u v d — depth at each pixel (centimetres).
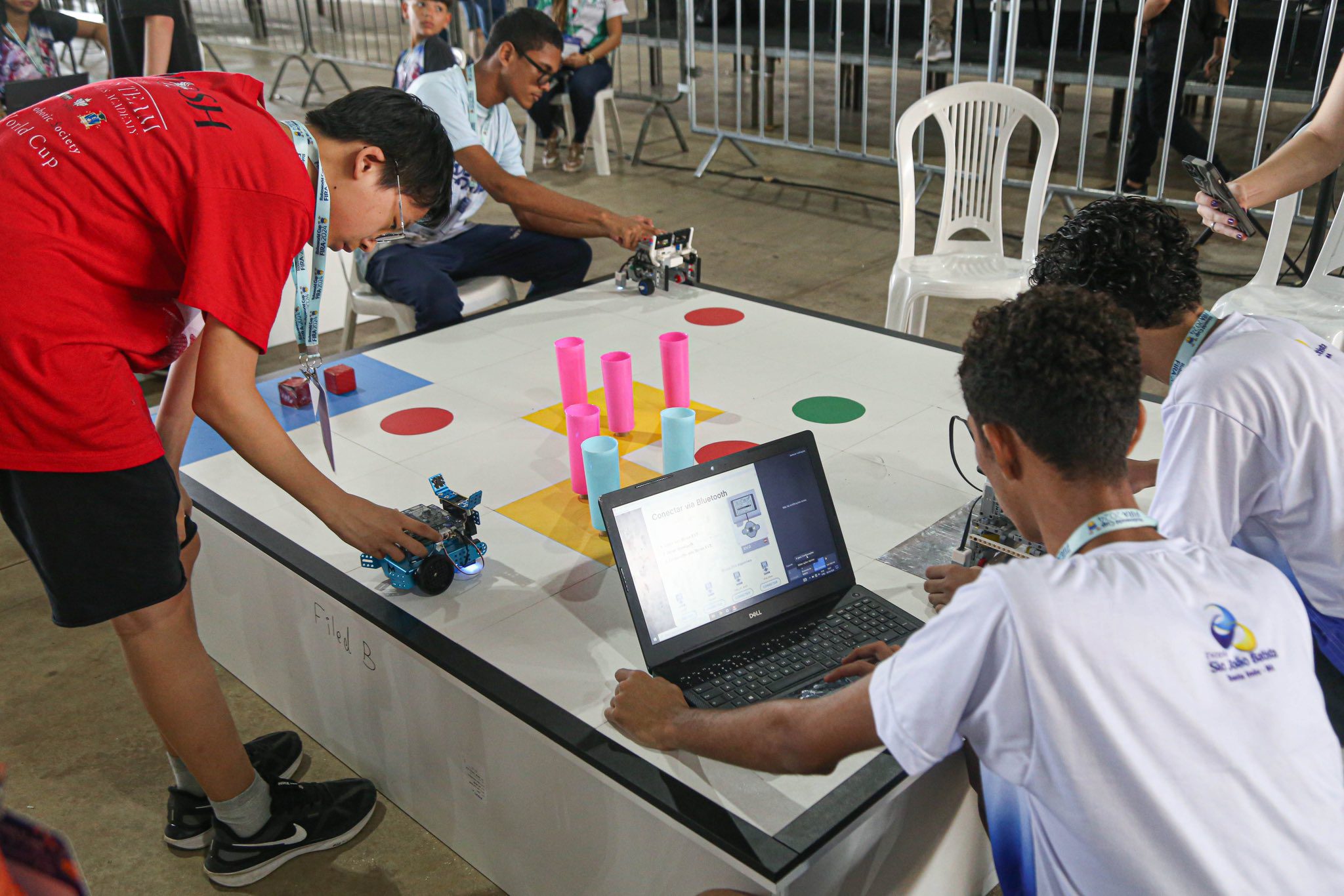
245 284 140
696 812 126
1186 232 142
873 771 131
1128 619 92
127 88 143
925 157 643
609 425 223
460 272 342
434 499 199
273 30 1030
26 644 251
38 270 135
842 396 237
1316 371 134
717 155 674
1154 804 91
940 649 98
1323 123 243
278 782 191
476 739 162
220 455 221
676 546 152
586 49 608
